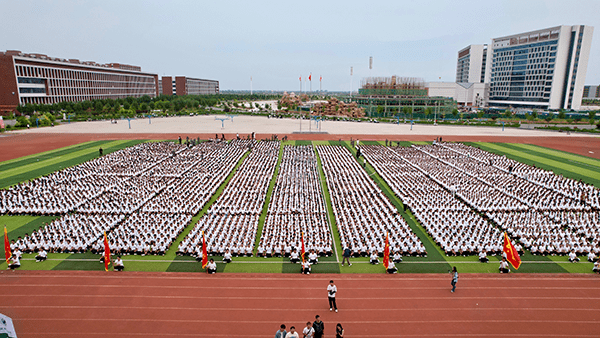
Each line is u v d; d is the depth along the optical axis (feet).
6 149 273.75
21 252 105.29
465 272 96.73
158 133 373.20
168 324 73.97
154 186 166.50
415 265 100.73
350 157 246.68
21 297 83.15
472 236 112.88
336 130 415.03
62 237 108.06
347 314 77.56
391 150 274.77
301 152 262.67
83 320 75.05
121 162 218.79
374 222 123.44
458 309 79.77
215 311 78.48
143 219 125.49
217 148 276.41
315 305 81.00
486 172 199.72
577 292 87.10
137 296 84.17
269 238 110.22
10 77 485.56
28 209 136.46
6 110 494.59
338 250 110.11
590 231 117.08
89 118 517.96
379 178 192.34
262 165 215.92
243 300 82.74
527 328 73.61
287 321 75.05
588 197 154.20
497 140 341.82
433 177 188.96
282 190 161.79
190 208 138.82
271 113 647.15
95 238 112.27
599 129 417.49
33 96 525.34
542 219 128.06
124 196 152.56
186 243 107.45
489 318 76.69
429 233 121.29
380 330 72.38
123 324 73.92
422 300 83.20
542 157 259.19
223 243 108.37
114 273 94.89
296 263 101.40
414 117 603.67
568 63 623.36
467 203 151.33
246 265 100.07
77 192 156.15
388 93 649.20
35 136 345.31
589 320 76.28
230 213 134.00
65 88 597.11
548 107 645.10
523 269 98.37
